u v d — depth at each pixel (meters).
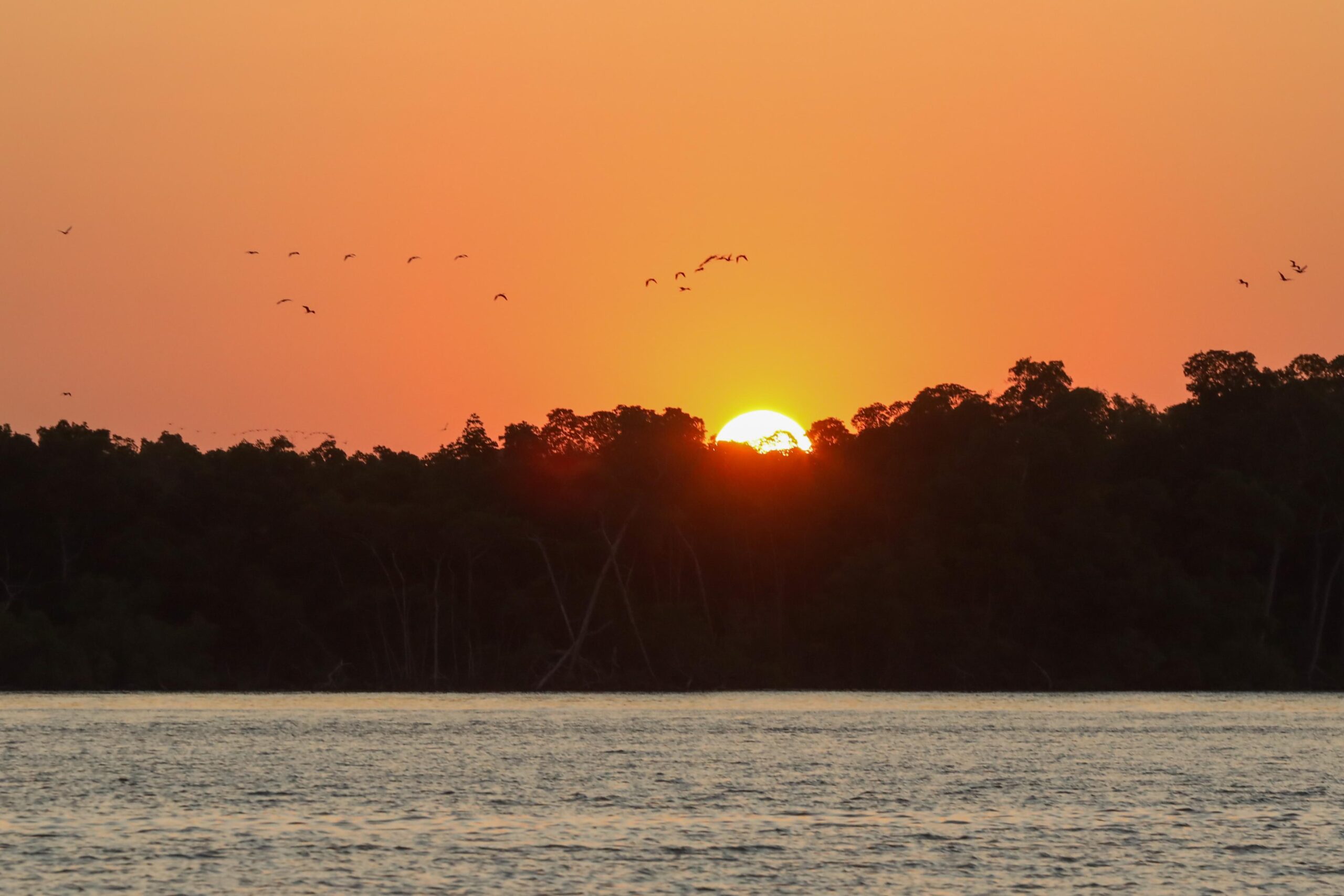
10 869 157.00
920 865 160.88
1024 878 154.62
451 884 150.50
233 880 152.25
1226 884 152.00
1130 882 152.88
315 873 155.38
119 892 146.75
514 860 162.50
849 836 178.00
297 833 178.62
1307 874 156.75
